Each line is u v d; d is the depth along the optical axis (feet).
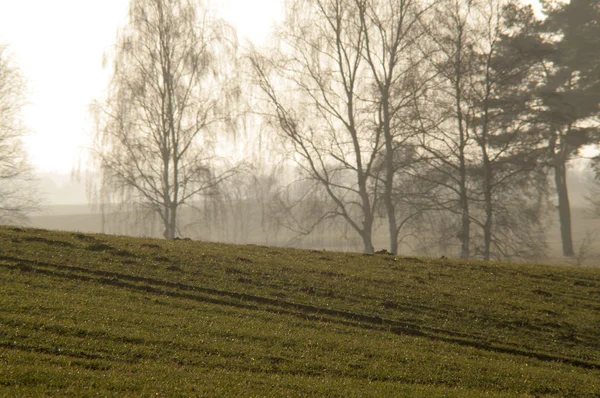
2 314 100.48
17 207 395.96
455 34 306.14
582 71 442.09
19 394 71.41
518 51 305.12
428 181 315.37
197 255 168.86
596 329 143.02
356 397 87.76
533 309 153.07
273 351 104.99
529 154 318.86
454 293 161.07
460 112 313.73
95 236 179.83
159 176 341.41
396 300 150.71
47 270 136.05
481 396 95.30
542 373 112.37
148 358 93.56
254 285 149.48
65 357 87.76
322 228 338.54
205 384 85.10
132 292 130.62
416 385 97.81
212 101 336.08
